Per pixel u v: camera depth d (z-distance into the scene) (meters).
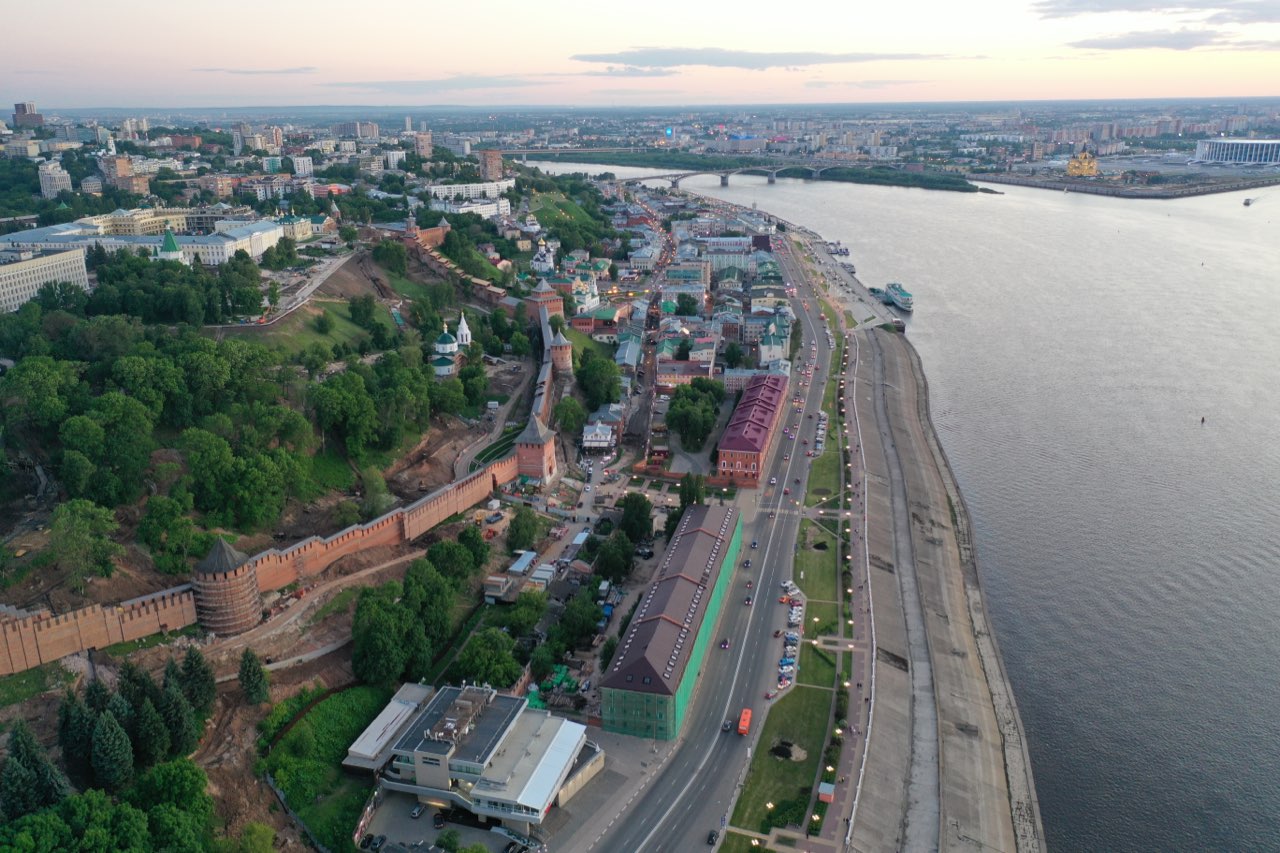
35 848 189.00
